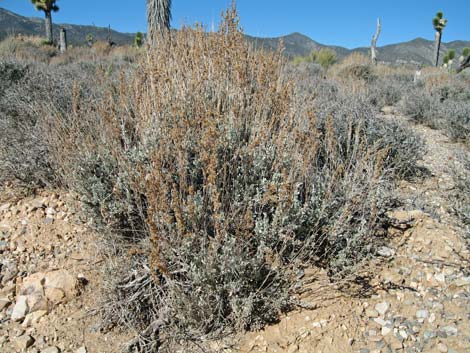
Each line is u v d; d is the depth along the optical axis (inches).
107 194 109.8
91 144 116.0
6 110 180.1
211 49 149.4
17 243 118.1
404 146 159.2
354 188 110.9
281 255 98.1
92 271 107.7
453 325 87.0
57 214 131.3
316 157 129.2
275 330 90.0
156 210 90.2
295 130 111.4
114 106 131.3
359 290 98.2
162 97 118.5
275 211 100.0
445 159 187.8
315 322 90.2
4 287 103.3
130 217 102.5
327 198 106.5
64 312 96.5
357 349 84.2
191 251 91.8
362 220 104.2
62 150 127.0
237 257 87.6
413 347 83.5
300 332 88.4
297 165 106.1
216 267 88.5
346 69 531.5
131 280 98.9
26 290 99.3
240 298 90.8
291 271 94.6
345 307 93.7
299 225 99.0
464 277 98.9
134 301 95.0
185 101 119.1
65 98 185.6
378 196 116.1
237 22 152.9
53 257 113.7
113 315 94.1
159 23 259.9
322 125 155.3
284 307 94.5
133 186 98.7
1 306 97.5
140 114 118.6
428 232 115.7
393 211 126.5
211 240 90.3
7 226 124.7
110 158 113.3
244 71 132.7
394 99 358.6
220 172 99.0
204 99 120.6
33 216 129.3
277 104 124.9
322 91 242.8
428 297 95.0
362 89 238.8
